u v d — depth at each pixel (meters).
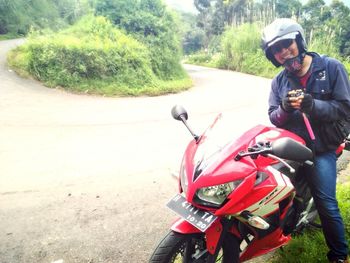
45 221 3.89
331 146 2.91
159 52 16.64
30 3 35.34
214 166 2.28
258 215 2.46
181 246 2.51
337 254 2.97
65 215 4.02
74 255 3.35
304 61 2.83
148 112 9.40
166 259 2.41
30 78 12.91
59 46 13.06
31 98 10.49
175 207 2.38
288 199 2.74
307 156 2.20
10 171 5.24
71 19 31.69
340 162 5.30
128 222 3.90
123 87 12.78
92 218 3.97
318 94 2.82
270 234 2.72
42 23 33.97
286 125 3.07
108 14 17.00
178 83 15.26
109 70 13.30
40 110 9.20
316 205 2.98
